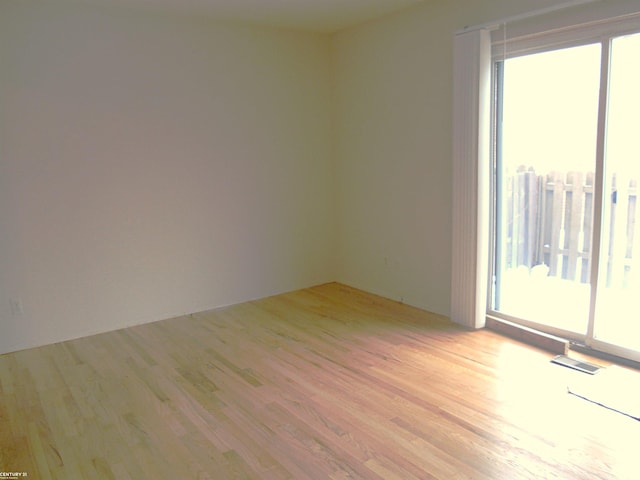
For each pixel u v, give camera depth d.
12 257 3.66
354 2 3.87
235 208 4.66
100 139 3.90
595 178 3.17
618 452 2.32
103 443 2.52
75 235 3.89
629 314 3.16
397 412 2.73
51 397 3.00
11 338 3.72
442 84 3.94
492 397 2.84
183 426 2.66
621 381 2.96
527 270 3.73
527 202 3.65
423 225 4.31
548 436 2.46
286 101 4.83
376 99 4.58
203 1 3.71
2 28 3.46
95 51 3.80
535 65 3.44
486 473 2.20
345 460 2.32
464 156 3.72
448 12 3.80
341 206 5.22
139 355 3.60
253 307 4.65
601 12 2.97
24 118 3.59
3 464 2.37
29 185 3.67
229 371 3.30
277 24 4.52
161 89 4.12
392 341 3.72
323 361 3.41
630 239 3.09
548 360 3.30
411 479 2.18
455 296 4.00
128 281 4.17
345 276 5.34
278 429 2.60
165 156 4.21
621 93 3.01
